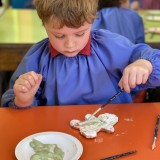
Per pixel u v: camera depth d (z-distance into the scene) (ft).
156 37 6.11
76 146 2.29
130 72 2.82
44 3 2.85
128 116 2.84
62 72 3.35
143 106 3.06
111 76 3.48
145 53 3.24
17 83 2.98
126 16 6.07
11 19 7.68
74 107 3.05
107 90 3.37
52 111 2.97
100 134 2.53
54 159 2.18
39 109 3.01
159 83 3.15
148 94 4.60
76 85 3.34
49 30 2.94
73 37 2.91
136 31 6.10
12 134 2.55
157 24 7.43
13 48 5.41
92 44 3.45
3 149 2.34
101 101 3.38
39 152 2.25
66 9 2.76
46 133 2.49
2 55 5.45
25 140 2.39
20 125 2.70
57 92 3.34
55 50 3.35
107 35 3.53
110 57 3.40
